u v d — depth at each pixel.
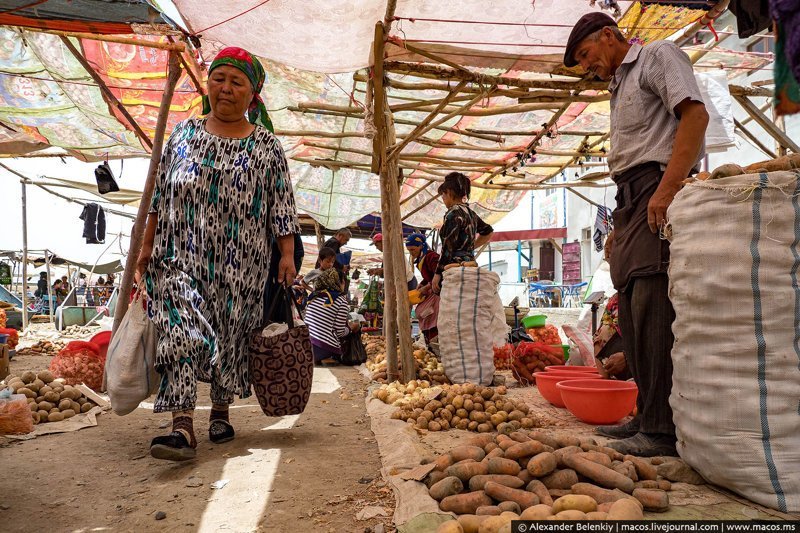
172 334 2.92
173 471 2.71
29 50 5.26
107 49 5.24
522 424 3.43
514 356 5.46
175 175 3.09
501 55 4.45
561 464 2.15
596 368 4.29
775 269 2.07
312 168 9.20
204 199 3.08
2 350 4.07
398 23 3.98
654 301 2.66
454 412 3.71
